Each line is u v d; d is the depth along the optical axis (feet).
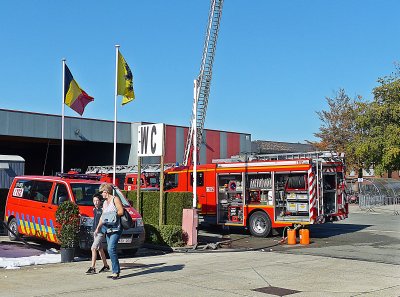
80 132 119.96
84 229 40.83
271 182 60.59
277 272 34.55
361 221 85.40
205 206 67.31
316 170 58.18
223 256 43.93
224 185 65.77
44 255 41.14
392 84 112.27
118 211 31.30
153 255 44.98
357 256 43.24
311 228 72.02
